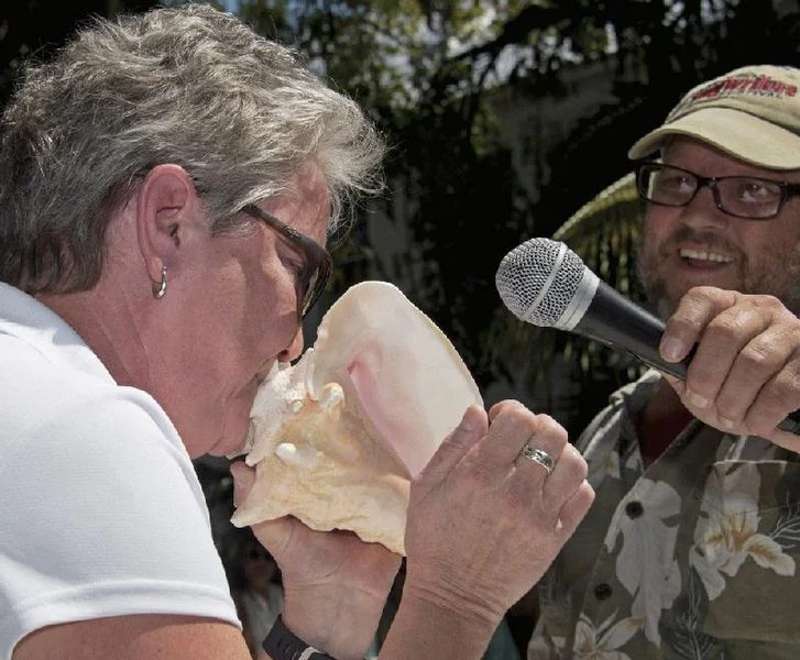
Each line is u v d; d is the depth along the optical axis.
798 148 2.26
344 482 1.61
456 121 5.81
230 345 1.41
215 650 1.11
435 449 1.62
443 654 1.40
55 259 1.36
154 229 1.36
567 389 5.26
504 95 6.20
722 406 1.45
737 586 2.04
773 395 1.43
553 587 2.29
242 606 3.79
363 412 1.63
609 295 1.52
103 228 1.35
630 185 3.38
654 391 2.38
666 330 1.48
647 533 2.15
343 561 1.80
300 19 6.18
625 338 1.52
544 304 1.52
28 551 1.08
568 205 5.19
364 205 2.35
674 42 5.09
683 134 2.35
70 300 1.37
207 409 1.42
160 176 1.36
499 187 5.78
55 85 1.40
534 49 5.81
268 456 1.61
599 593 2.17
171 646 1.09
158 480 1.14
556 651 2.27
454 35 6.64
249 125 1.41
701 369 1.45
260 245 1.42
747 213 2.30
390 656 1.41
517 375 5.73
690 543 2.11
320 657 1.75
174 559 1.11
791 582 2.01
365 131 1.62
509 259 1.56
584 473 1.43
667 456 2.19
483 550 1.42
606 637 2.15
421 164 5.84
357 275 6.12
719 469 2.10
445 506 1.43
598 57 5.75
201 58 1.42
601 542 2.25
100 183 1.34
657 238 2.39
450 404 1.62
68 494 1.10
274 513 1.62
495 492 1.42
